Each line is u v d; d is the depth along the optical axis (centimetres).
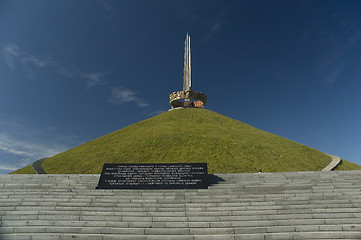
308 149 3111
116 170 1543
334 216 1084
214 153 2736
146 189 1423
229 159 2612
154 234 996
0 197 1285
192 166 1552
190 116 4019
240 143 3019
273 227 1007
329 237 958
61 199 1266
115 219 1088
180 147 2870
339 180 1470
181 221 1072
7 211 1148
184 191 1377
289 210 1131
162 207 1194
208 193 1340
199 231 999
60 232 1009
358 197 1236
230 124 3797
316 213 1119
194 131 3353
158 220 1078
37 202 1228
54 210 1165
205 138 3112
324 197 1240
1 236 973
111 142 3172
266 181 1525
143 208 1164
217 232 996
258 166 2495
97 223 1053
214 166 2456
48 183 1520
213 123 3753
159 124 3709
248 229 1002
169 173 1516
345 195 1259
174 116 4047
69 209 1169
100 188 1434
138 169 1552
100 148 3002
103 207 1187
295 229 1004
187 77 4531
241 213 1121
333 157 2856
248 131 3566
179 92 4444
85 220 1092
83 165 2570
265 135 3500
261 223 1044
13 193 1333
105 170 1548
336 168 2505
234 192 1331
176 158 2625
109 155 2742
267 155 2761
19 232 1013
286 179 1551
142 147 2886
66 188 1445
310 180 1502
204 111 4322
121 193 1361
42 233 1002
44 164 2738
